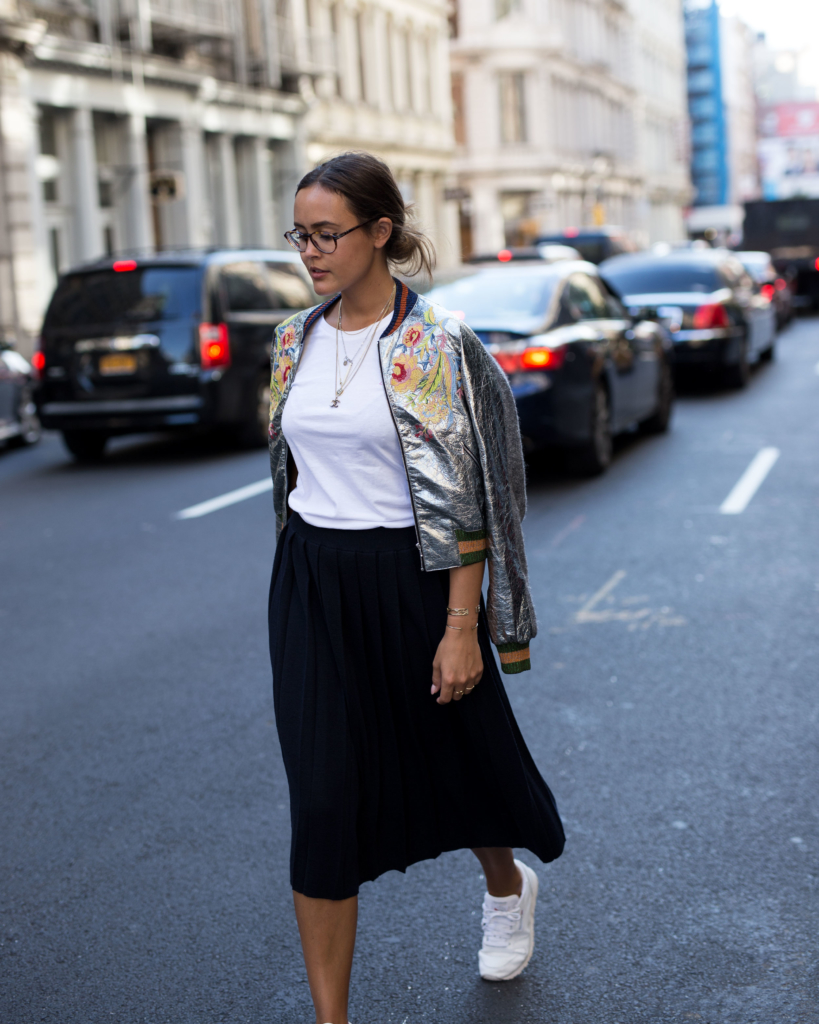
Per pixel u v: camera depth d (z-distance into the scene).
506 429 2.65
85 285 12.48
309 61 34.62
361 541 2.62
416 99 42.22
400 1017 2.96
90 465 12.59
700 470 10.45
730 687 5.19
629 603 6.52
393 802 2.72
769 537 7.90
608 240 34.91
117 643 6.15
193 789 4.34
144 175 26.05
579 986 3.05
